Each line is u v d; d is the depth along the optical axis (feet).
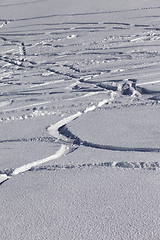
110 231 7.04
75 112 15.21
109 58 25.58
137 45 28.63
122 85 18.63
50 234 7.14
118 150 11.12
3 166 10.57
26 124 14.23
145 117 13.48
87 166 10.01
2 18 48.67
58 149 11.52
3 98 18.85
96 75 21.47
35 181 9.41
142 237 6.79
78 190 8.71
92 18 42.09
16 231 7.34
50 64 26.50
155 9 42.78
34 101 17.57
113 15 42.29
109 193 8.43
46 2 55.47
